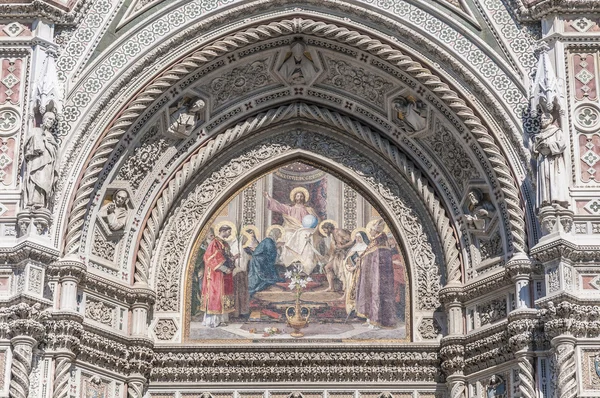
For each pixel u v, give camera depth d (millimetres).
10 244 26516
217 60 28688
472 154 28172
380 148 29484
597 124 27422
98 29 28281
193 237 29188
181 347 27953
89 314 27297
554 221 26250
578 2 27891
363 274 28984
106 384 27203
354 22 28594
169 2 28641
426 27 28438
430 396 27812
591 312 25641
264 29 28469
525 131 27500
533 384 25891
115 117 27891
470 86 28125
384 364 27891
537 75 27359
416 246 29078
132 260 28391
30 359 25625
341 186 29750
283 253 29188
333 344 27844
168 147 29094
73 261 26625
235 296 28844
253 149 29906
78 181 27328
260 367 27828
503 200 27594
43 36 27969
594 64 27859
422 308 28594
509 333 26391
